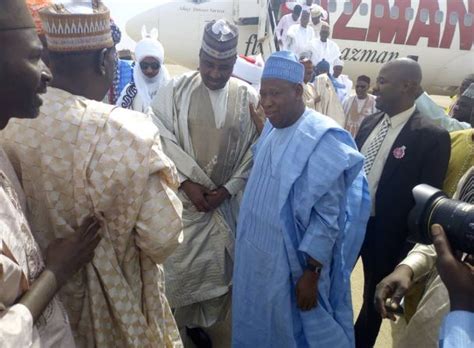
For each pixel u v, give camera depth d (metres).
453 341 0.87
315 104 5.62
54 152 1.09
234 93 2.53
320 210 1.77
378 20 12.38
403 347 1.55
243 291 2.05
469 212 0.99
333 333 1.89
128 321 1.20
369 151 2.45
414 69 2.27
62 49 1.16
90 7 1.19
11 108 0.91
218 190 2.48
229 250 2.58
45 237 1.16
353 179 1.84
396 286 1.46
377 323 2.50
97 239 1.11
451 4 12.82
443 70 13.63
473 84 3.29
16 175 1.09
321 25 8.57
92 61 1.21
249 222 2.02
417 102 3.17
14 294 0.86
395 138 2.34
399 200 2.31
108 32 1.23
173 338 1.41
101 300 1.18
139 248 1.24
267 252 1.90
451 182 2.34
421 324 1.45
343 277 1.97
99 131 1.09
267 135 2.10
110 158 1.08
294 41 8.48
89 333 1.21
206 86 2.46
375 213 2.41
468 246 0.96
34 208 1.14
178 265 2.48
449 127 3.12
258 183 1.98
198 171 2.43
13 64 0.85
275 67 1.83
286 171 1.83
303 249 1.77
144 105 3.58
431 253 1.53
